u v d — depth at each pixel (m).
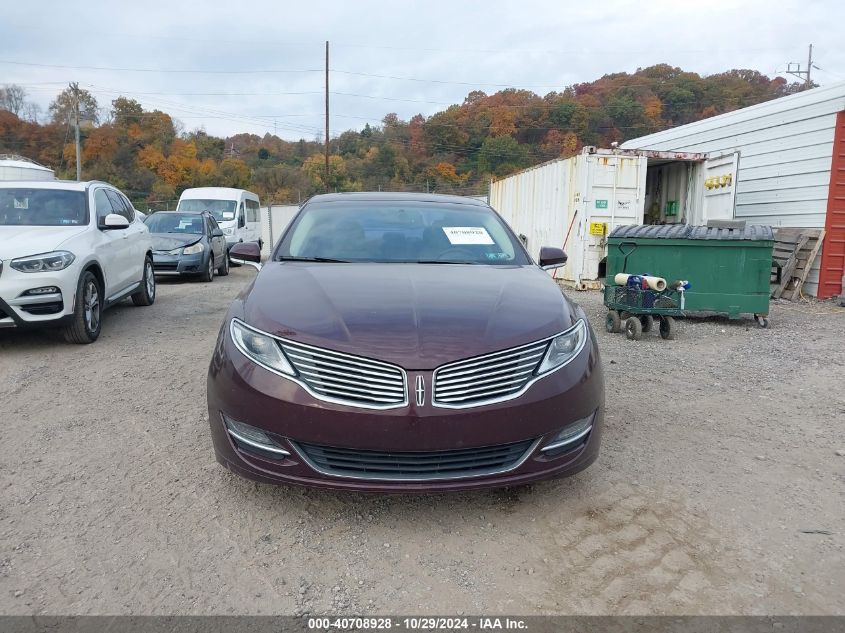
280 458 2.76
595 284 11.33
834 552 2.76
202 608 2.33
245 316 3.06
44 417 4.19
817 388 5.22
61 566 2.55
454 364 2.71
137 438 3.86
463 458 2.73
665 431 4.16
